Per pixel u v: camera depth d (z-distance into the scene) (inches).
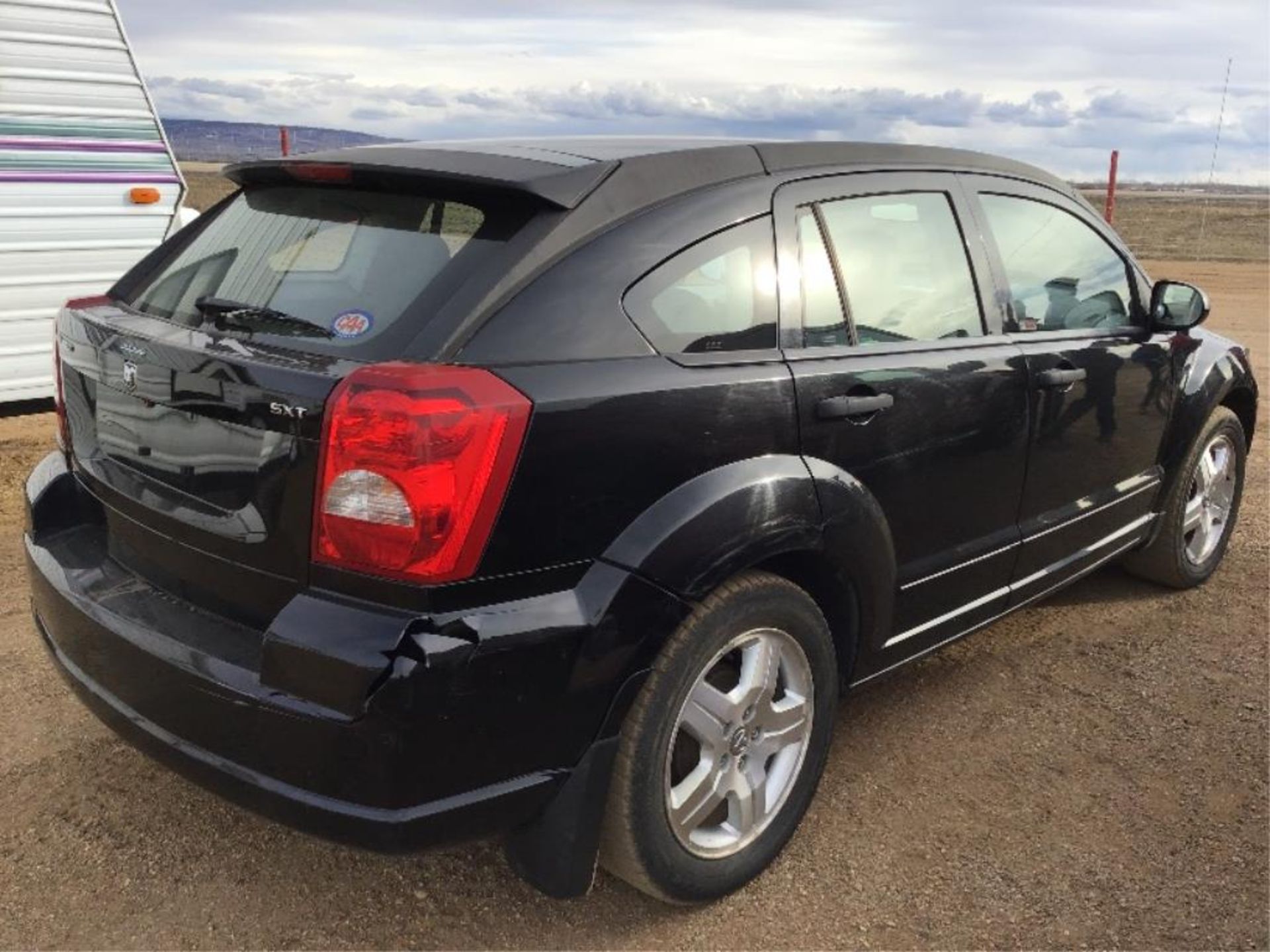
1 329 253.4
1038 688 158.2
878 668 129.1
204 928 107.3
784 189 118.4
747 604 105.7
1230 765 138.4
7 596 179.2
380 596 87.8
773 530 106.1
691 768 109.0
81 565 112.6
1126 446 165.8
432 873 116.3
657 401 99.2
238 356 95.0
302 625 88.3
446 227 102.6
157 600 104.0
